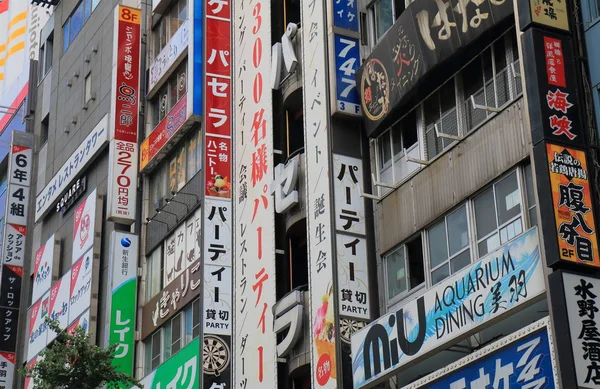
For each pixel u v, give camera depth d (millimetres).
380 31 30328
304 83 31172
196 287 36781
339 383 26578
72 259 45406
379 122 28391
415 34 27016
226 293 34562
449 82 26969
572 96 21969
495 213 24516
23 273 51594
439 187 26531
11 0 66688
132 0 46812
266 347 31375
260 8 36000
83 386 28609
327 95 29828
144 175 42969
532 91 21922
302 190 31531
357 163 29234
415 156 27797
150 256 41281
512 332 22953
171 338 38000
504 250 22000
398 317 24906
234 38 37531
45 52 57062
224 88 37406
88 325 41406
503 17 24141
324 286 28109
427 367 26203
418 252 27172
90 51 50219
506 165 24266
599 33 22516
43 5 57812
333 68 29719
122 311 40062
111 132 43094
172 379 35719
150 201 42469
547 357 20516
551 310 20344
